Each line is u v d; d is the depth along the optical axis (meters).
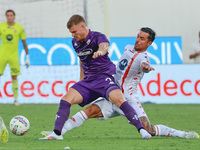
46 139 19.91
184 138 20.97
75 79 44.88
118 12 54.47
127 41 46.44
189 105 43.41
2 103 43.22
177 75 45.50
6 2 54.69
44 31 54.84
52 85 44.47
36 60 46.41
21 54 46.19
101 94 20.23
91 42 19.88
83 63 20.55
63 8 55.06
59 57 46.66
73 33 19.80
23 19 54.69
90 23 53.59
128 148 17.53
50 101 44.31
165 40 48.12
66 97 19.98
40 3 55.06
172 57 48.19
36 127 26.69
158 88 45.28
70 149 17.08
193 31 54.12
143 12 54.53
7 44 39.53
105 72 20.34
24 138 21.12
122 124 29.19
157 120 31.58
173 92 45.44
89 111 20.64
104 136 22.89
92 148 17.45
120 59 21.55
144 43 20.89
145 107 40.94
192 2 54.28
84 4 52.38
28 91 44.16
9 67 43.75
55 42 46.69
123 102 19.84
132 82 21.22
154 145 18.44
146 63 20.11
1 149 17.22
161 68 45.34
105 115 20.91
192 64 45.62
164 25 54.38
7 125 27.48
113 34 54.50
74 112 37.12
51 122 29.41
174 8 54.34
